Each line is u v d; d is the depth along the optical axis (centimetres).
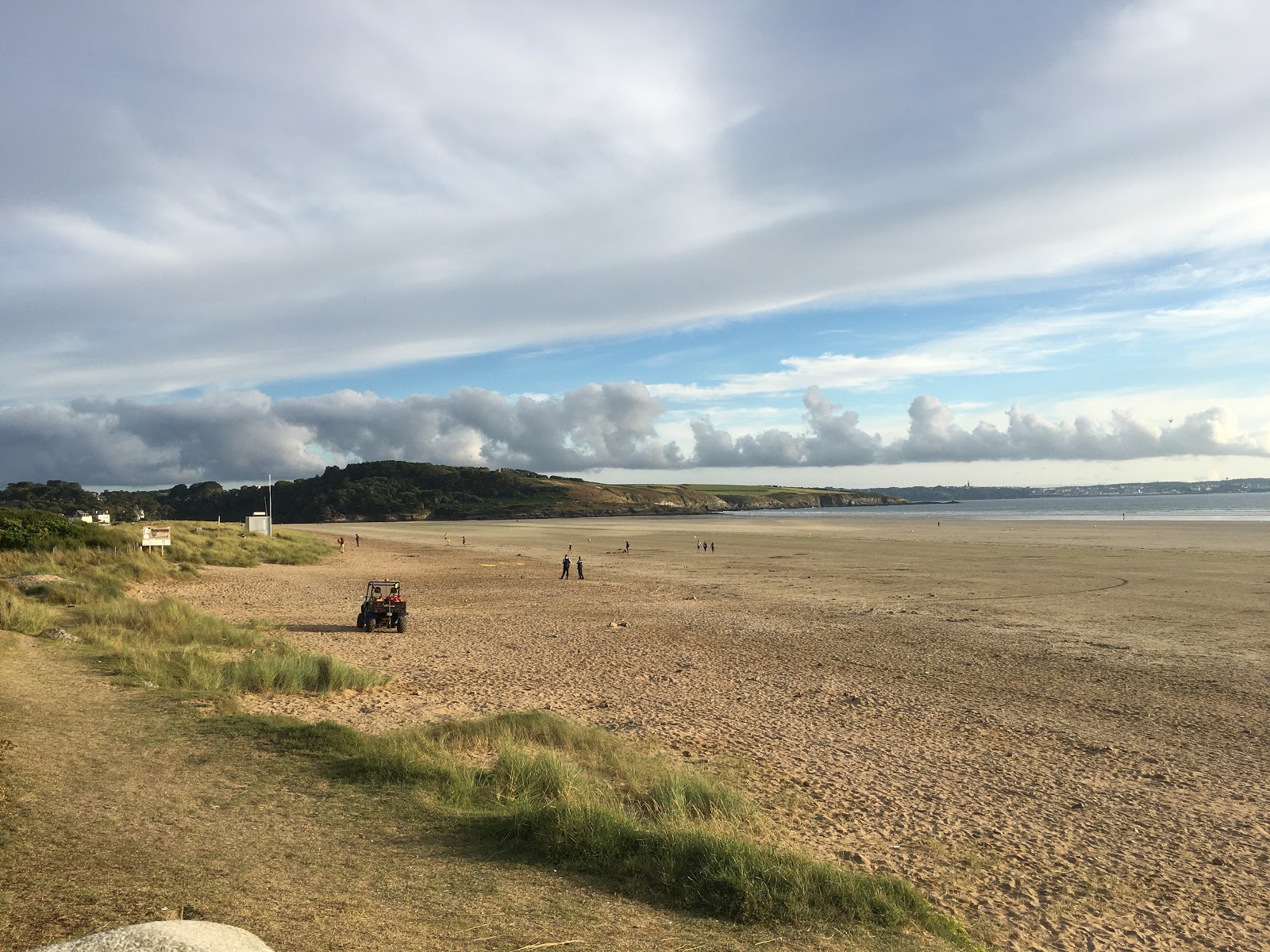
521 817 639
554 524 14838
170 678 1232
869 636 2198
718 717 1319
